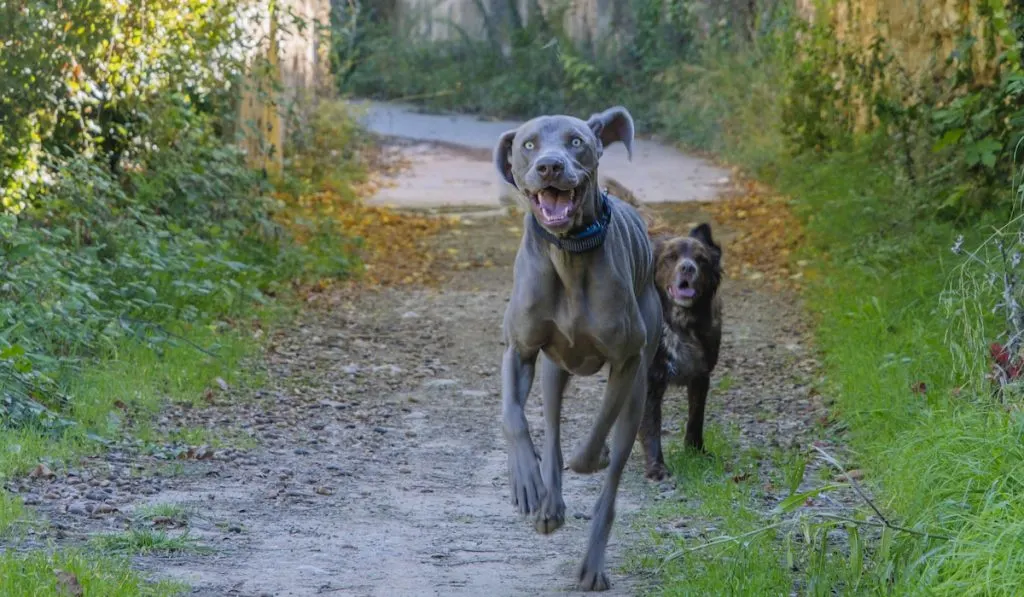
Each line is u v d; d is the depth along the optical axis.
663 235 9.20
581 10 31.64
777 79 23.83
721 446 8.96
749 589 5.86
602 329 6.12
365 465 8.71
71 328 10.08
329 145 22.28
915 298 11.75
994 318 9.12
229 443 8.91
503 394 6.24
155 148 13.34
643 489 8.27
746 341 12.30
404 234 17.55
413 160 24.28
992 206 13.62
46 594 5.49
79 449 8.27
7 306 9.54
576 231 6.04
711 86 26.58
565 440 9.56
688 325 8.59
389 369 11.44
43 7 11.23
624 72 30.14
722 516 7.46
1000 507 5.56
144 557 6.46
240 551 6.70
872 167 17.25
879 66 17.16
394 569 6.52
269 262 14.41
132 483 7.79
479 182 21.91
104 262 11.56
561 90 30.20
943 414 7.81
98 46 11.72
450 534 7.24
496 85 30.94
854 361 10.38
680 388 10.84
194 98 14.73
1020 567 5.04
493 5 32.91
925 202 14.43
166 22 12.52
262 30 16.83
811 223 16.42
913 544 5.88
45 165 11.77
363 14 34.03
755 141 23.19
